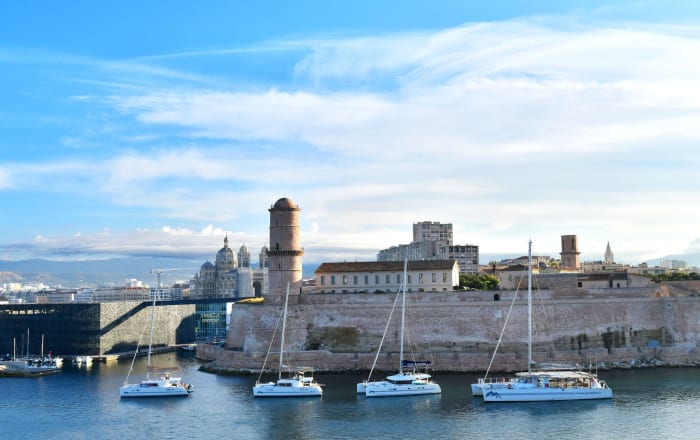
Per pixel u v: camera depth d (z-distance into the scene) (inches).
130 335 7357.3
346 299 5644.7
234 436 3567.9
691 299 5502.0
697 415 3777.1
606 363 5201.8
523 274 6013.8
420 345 5447.8
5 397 4667.8
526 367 5083.7
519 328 5423.2
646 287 5610.2
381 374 5103.3
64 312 6939.0
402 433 3550.7
